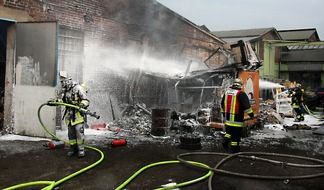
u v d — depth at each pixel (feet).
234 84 19.52
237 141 18.83
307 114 46.09
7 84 23.43
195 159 17.34
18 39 23.07
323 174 13.99
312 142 22.91
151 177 14.10
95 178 13.79
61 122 25.59
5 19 22.43
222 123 25.88
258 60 29.94
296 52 94.89
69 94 17.31
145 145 20.74
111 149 19.43
